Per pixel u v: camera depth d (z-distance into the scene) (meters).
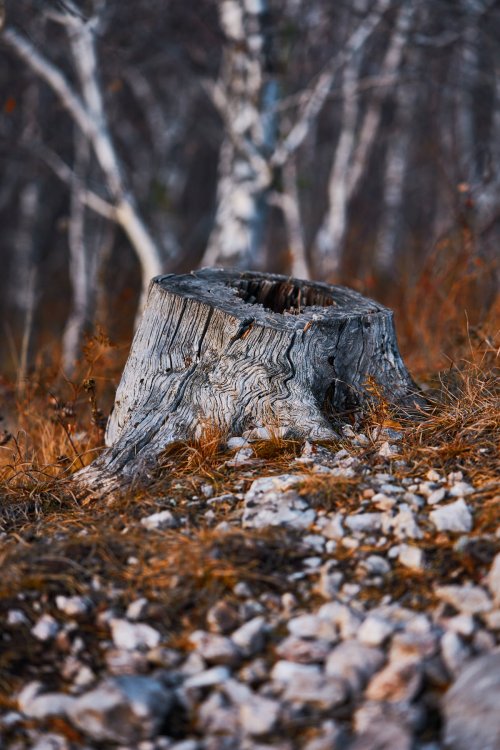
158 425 3.91
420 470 3.55
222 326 3.99
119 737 2.42
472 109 12.98
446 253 7.37
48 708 2.51
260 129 8.65
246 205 8.70
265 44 8.51
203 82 11.41
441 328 6.12
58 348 7.19
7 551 3.18
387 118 15.62
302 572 2.99
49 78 8.41
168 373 4.09
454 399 4.27
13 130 12.57
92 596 2.93
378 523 3.17
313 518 3.24
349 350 4.13
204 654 2.68
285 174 11.14
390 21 9.62
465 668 2.47
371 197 16.38
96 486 3.71
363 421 4.02
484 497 3.28
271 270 13.90
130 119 16.20
